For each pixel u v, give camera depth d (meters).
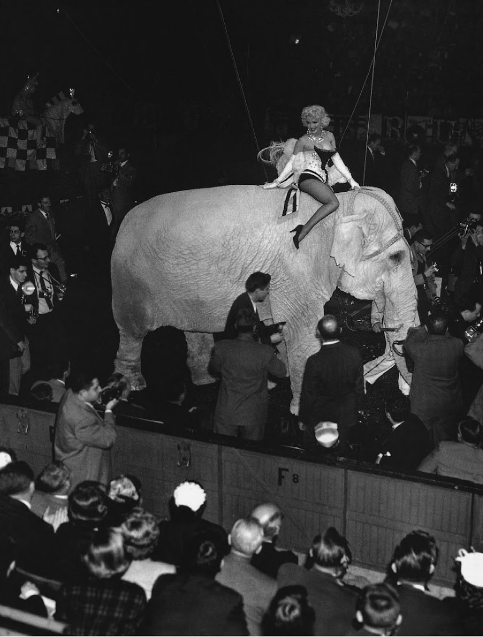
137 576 4.49
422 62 20.94
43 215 11.87
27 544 4.68
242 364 6.73
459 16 20.73
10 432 6.98
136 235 8.22
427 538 4.35
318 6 20.98
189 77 21.64
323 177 7.80
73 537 4.64
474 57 20.89
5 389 8.30
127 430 6.57
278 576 4.33
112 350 10.32
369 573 6.13
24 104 15.71
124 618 3.91
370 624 3.69
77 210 15.45
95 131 19.06
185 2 20.94
